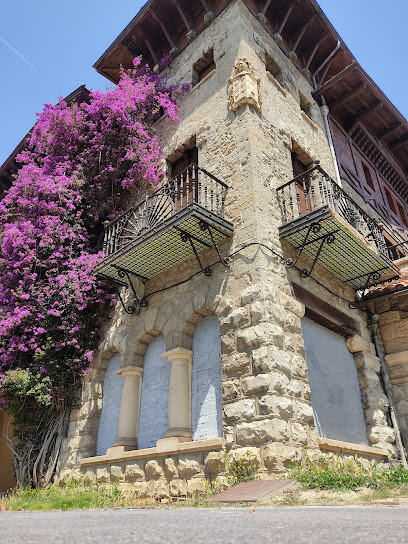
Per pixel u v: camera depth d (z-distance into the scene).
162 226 7.93
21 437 10.01
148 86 12.55
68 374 9.84
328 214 7.66
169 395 8.05
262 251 7.81
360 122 15.85
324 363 8.60
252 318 7.30
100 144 11.89
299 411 6.92
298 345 7.64
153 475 7.50
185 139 11.09
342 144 14.43
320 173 8.41
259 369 6.87
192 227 7.96
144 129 12.22
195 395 8.00
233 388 7.09
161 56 14.12
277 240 8.38
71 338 9.84
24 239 10.46
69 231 10.63
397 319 10.48
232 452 6.57
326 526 2.22
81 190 11.48
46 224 10.59
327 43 14.27
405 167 18.75
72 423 9.75
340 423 8.30
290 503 4.54
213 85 11.03
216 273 8.31
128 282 9.84
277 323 7.35
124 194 11.77
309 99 13.44
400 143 17.50
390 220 15.21
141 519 3.05
